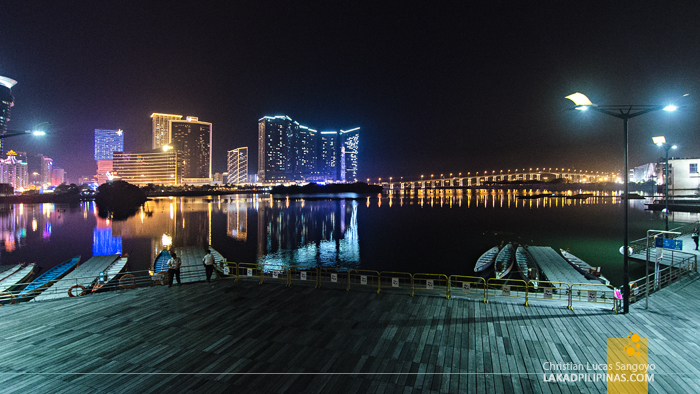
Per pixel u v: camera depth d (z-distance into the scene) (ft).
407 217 315.37
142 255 145.18
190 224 256.32
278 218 302.45
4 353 33.40
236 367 30.50
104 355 32.89
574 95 42.42
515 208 427.74
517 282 97.04
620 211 347.15
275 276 58.95
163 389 27.30
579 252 139.23
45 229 231.71
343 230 225.35
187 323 40.45
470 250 157.07
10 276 97.86
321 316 42.22
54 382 28.40
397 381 28.17
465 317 41.45
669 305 45.70
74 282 86.69
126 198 471.62
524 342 34.94
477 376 28.84
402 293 50.52
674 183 273.95
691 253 84.43
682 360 31.50
